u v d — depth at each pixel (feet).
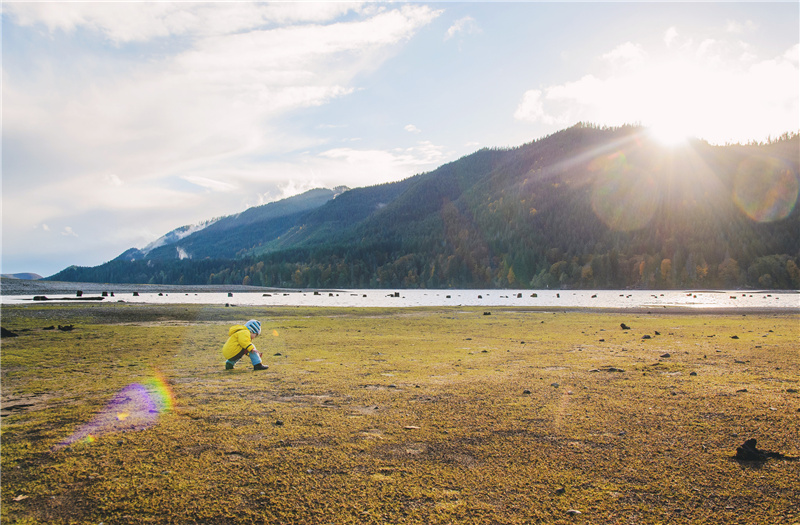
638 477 12.93
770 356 35.50
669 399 21.36
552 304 171.12
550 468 13.56
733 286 452.76
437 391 23.26
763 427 17.07
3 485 12.34
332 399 21.65
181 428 17.13
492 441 15.80
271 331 58.80
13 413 19.24
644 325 69.10
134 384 25.26
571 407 20.04
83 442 15.62
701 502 11.48
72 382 25.80
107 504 11.36
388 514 10.90
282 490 12.12
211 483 12.51
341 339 49.21
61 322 69.15
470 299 232.94
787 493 11.88
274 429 17.04
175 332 55.98
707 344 44.09
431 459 14.23
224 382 25.80
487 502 11.51
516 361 33.47
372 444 15.52
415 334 54.80
